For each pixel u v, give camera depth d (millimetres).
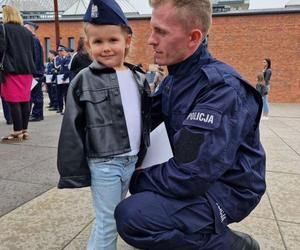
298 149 5590
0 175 3775
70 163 1744
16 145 5176
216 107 1388
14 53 4965
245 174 1565
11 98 5215
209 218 1516
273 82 18297
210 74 1464
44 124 7273
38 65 7312
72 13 26328
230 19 18609
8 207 2932
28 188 3396
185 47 1513
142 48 20016
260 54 18406
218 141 1364
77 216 2791
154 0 1529
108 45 1771
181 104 1556
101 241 1817
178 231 1492
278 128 8078
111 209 1807
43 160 4383
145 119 1863
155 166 1580
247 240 1887
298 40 17750
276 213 2963
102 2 1723
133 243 1533
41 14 28188
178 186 1414
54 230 2555
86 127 1780
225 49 18906
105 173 1767
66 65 8828
